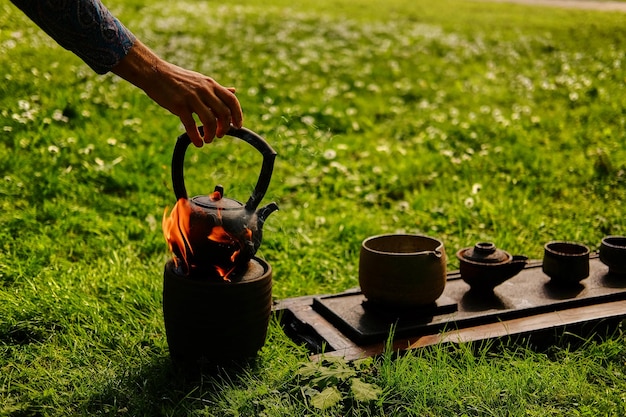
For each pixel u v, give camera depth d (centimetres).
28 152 227
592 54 435
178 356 134
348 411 124
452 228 205
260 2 664
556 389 131
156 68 117
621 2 828
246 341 132
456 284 160
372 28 528
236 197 214
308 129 276
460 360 136
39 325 148
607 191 227
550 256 158
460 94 345
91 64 114
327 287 175
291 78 352
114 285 164
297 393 127
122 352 141
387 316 145
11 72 301
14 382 132
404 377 130
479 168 244
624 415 126
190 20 505
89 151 233
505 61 422
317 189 228
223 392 127
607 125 291
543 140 273
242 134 130
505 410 126
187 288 129
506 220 209
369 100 329
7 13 420
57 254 179
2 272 165
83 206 204
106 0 553
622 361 140
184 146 129
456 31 535
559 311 150
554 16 642
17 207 200
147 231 192
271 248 191
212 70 355
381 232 201
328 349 142
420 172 242
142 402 126
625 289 157
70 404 127
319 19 559
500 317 147
